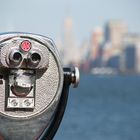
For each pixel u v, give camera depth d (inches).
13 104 159.8
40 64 159.9
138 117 1214.3
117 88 3457.2
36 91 162.1
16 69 159.3
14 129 160.2
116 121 1098.7
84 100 1988.2
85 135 794.8
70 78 169.5
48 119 163.0
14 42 159.2
